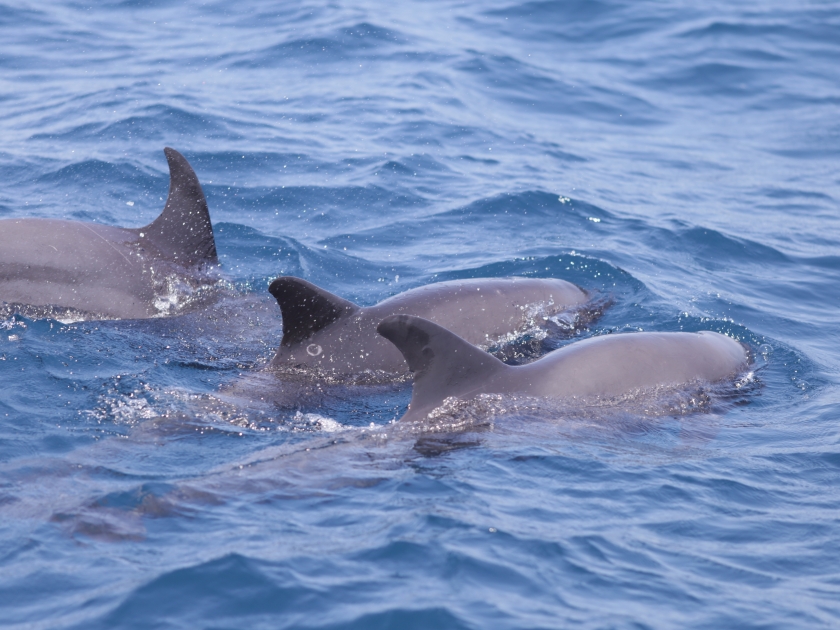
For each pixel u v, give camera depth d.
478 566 20.41
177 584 19.41
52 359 31.33
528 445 26.16
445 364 27.59
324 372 31.66
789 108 77.12
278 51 75.56
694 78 81.75
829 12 95.31
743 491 24.72
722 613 19.47
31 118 60.66
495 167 58.62
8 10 82.50
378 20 83.44
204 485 23.28
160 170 53.34
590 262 44.28
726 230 51.78
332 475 24.08
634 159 64.75
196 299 37.09
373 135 61.41
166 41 77.75
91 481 23.41
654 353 30.22
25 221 36.38
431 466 24.77
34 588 19.20
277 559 20.30
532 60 81.00
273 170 54.53
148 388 29.84
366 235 47.41
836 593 20.33
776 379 33.12
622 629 18.69
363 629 18.47
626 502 23.69
